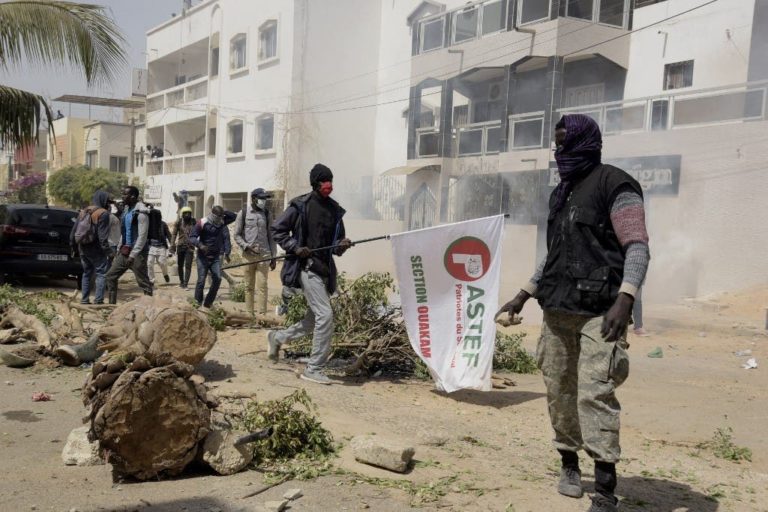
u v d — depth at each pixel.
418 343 6.30
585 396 3.34
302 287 6.52
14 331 7.70
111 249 10.75
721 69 17.30
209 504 3.49
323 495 3.66
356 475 4.01
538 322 12.37
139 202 10.16
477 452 4.66
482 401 6.35
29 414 5.15
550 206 3.70
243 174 31.11
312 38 27.92
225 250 10.99
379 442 4.21
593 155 3.52
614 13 19.98
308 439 4.38
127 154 47.06
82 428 4.29
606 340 3.13
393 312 7.58
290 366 7.20
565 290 3.48
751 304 14.41
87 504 3.44
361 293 7.53
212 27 33.59
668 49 18.64
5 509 3.34
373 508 3.51
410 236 6.26
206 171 33.84
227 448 3.98
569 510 3.57
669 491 4.08
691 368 8.68
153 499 3.53
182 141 38.75
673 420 6.08
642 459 4.86
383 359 7.37
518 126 20.97
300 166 27.91
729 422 6.07
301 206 6.46
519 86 21.81
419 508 3.53
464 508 3.56
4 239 13.13
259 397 5.59
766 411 6.48
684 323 12.70
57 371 6.64
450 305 6.26
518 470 4.28
